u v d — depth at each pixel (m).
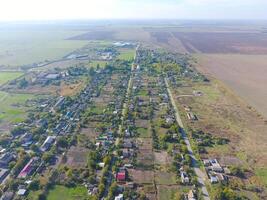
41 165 111.06
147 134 138.62
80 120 153.88
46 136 135.50
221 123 153.38
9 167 110.38
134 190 97.62
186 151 121.62
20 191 96.31
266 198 95.25
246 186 101.06
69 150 123.44
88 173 105.88
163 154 120.62
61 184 100.38
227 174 108.38
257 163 116.06
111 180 103.12
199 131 142.38
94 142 130.00
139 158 117.25
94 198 91.38
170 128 142.38
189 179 102.88
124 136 136.00
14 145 127.06
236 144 131.25
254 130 145.38
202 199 93.25
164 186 99.94
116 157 118.06
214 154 122.19
